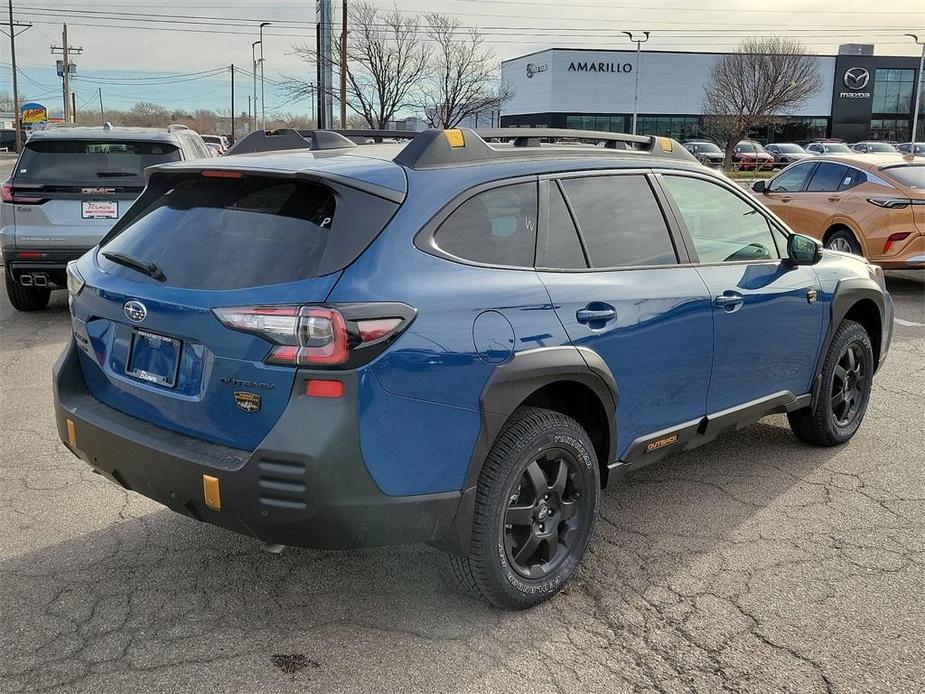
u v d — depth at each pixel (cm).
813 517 417
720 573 360
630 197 376
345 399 264
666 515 418
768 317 426
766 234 451
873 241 1012
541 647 305
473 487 298
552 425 320
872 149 4881
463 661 296
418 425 279
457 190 307
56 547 375
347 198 284
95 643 303
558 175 346
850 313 532
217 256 295
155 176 346
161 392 300
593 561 370
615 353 342
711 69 6656
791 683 286
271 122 6334
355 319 264
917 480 464
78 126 930
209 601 333
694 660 299
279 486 267
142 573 354
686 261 390
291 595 338
